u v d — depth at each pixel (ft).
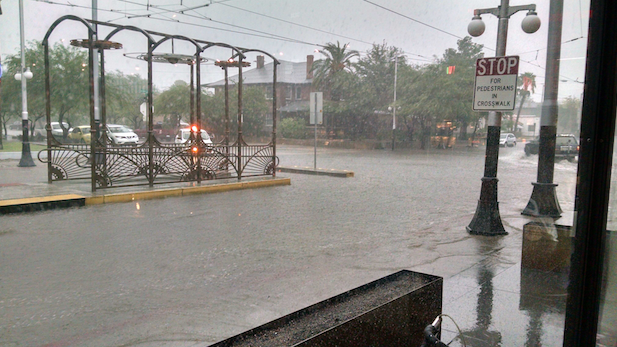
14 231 25.16
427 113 128.26
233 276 17.72
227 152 48.29
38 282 16.71
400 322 8.47
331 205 35.42
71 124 122.62
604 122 6.96
